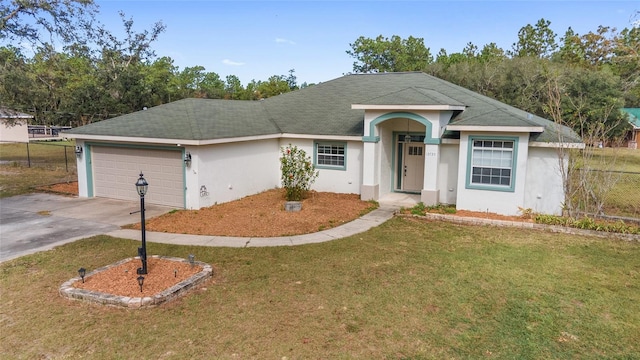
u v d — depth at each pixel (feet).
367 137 48.52
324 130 53.42
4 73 71.51
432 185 45.44
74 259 29.17
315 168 55.01
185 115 49.19
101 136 47.57
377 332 19.33
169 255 30.19
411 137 53.21
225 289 24.07
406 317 20.83
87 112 89.10
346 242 33.71
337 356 17.37
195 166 43.39
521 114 48.98
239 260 29.22
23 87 75.51
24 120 105.60
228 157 47.52
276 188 56.90
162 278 24.44
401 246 32.78
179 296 22.88
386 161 52.85
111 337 18.79
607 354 17.76
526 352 17.80
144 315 20.79
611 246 33.22
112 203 47.96
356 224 39.45
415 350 17.89
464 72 113.19
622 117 76.79
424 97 45.50
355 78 68.80
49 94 90.12
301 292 23.73
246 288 24.23
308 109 60.70
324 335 19.02
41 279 25.49
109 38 102.01
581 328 19.93
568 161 39.45
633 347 18.34
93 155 51.31
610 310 21.89
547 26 159.53
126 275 24.88
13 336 18.97
